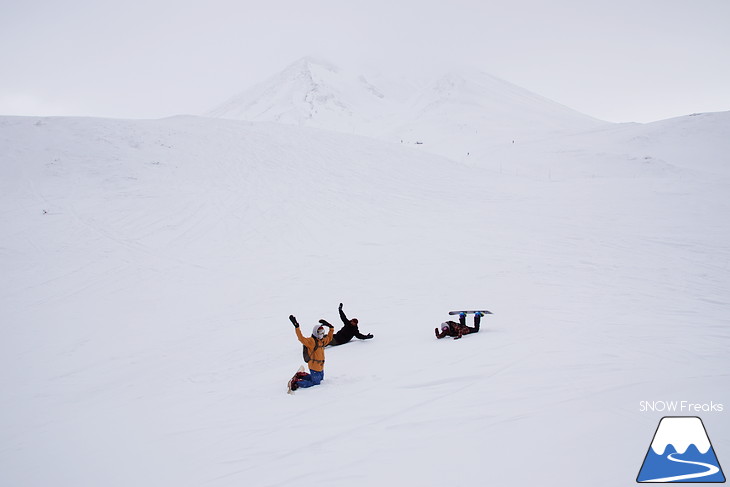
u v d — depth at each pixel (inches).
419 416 181.3
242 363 333.1
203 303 516.7
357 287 535.8
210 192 970.7
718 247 590.2
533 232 728.3
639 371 209.3
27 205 842.2
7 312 497.7
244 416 214.1
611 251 603.2
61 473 177.5
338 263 641.0
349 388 234.4
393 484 129.1
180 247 714.2
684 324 313.9
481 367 239.1
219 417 218.7
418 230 782.5
